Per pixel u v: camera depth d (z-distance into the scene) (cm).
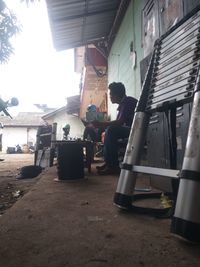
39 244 124
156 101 179
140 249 117
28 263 106
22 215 171
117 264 104
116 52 792
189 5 240
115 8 697
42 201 212
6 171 763
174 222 125
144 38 428
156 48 201
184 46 167
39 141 709
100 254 113
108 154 381
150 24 386
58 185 294
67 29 770
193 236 118
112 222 155
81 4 613
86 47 991
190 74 153
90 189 265
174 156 179
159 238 130
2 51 381
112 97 372
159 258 109
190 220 119
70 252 115
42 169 603
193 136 130
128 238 130
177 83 162
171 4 290
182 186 126
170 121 179
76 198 222
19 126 3036
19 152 2664
